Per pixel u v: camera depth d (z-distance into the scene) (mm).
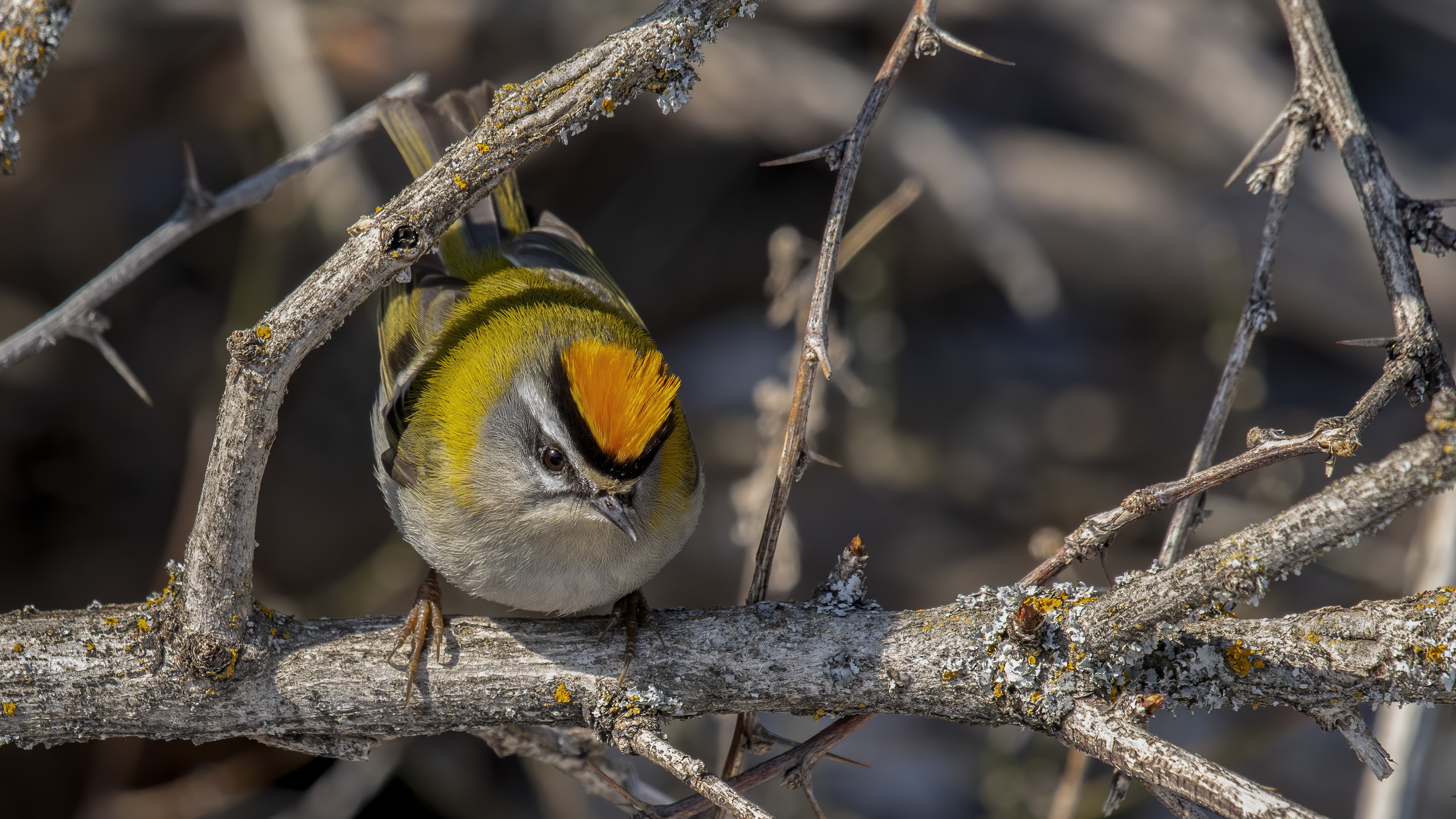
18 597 11297
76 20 12211
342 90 12898
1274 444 4395
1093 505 13141
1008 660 5035
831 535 13039
